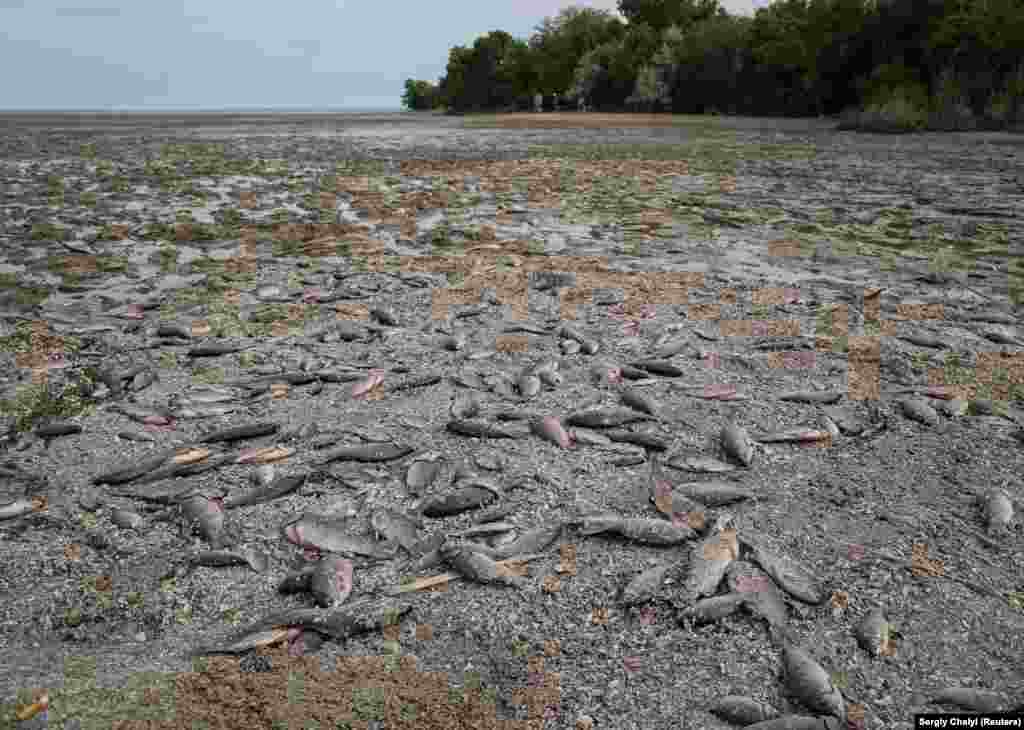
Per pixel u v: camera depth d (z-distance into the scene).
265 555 3.80
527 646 3.16
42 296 8.38
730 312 7.66
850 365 6.26
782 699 2.89
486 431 5.00
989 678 2.99
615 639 3.20
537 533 3.92
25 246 10.80
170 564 3.73
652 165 22.11
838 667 3.04
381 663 3.05
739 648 3.14
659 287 8.53
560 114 73.94
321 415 5.36
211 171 20.84
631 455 4.75
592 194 15.92
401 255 10.23
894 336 6.98
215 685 2.89
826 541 3.86
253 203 14.86
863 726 2.76
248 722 2.72
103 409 5.47
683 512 4.08
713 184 17.56
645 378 5.98
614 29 87.31
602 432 5.03
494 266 9.52
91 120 71.69
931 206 14.09
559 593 3.48
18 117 84.06
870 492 4.32
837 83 55.41
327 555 3.79
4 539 3.91
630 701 2.87
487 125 53.31
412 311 7.74
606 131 42.28
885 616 3.30
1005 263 9.73
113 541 3.91
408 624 3.29
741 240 11.15
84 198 15.37
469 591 3.50
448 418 5.28
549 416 5.13
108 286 8.80
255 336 7.06
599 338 6.91
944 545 3.82
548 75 87.12
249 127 53.84
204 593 3.52
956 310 7.76
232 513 4.16
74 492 4.39
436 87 129.50
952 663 3.06
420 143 33.00
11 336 7.00
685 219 12.88
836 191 16.25
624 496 4.32
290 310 7.80
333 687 2.91
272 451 4.79
